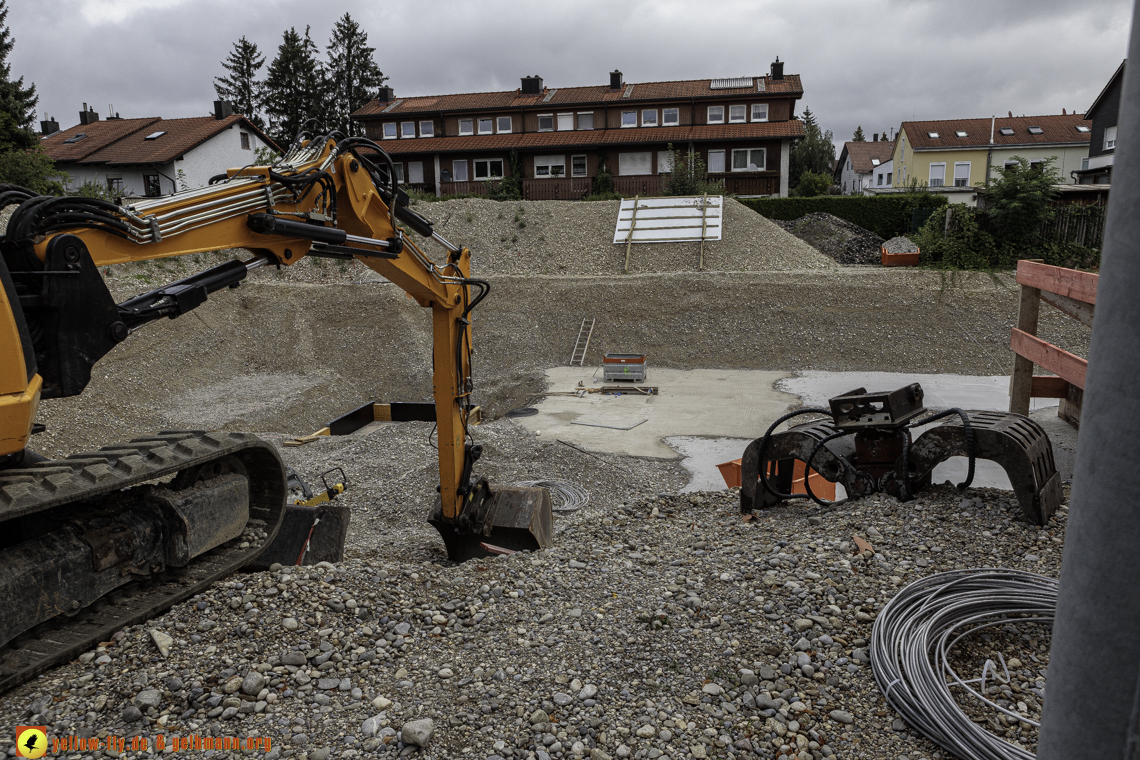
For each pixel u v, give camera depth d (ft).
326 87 185.98
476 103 139.03
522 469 36.99
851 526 18.20
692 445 43.68
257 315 71.46
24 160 71.67
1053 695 4.49
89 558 13.66
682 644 13.32
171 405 53.83
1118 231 3.87
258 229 15.37
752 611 14.26
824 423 22.38
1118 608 4.04
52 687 11.98
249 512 18.61
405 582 16.25
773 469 22.82
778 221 103.30
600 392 58.95
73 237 12.19
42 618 12.76
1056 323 65.92
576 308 75.77
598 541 20.92
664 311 73.92
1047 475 18.21
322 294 74.74
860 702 11.65
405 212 19.72
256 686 11.83
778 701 11.62
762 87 130.52
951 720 10.68
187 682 12.00
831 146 234.38
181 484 16.14
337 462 38.83
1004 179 79.41
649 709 11.46
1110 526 4.03
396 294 74.59
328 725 11.19
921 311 69.21
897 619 13.39
